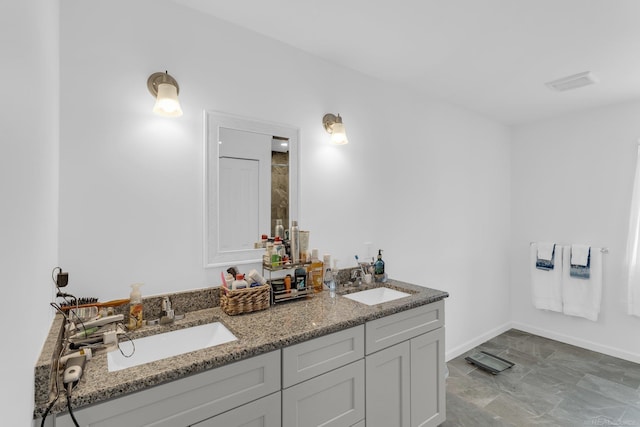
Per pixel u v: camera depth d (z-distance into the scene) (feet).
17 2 2.29
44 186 3.29
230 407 3.86
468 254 10.67
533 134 11.89
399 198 8.66
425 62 7.33
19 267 2.32
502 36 6.19
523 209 12.15
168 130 5.19
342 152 7.48
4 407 1.96
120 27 4.80
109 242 4.70
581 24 5.74
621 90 8.85
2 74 1.96
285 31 6.13
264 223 6.26
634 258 9.53
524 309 12.16
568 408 7.55
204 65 5.55
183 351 4.70
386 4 5.28
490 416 7.29
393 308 5.62
